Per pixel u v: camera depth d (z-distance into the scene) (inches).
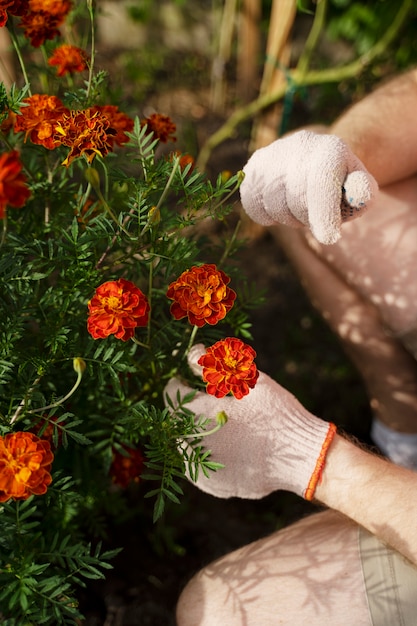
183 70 76.1
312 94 72.9
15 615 33.6
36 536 33.7
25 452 30.3
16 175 28.9
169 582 44.1
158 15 77.4
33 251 35.4
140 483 46.3
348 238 41.4
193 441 34.3
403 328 40.7
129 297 32.5
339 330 43.9
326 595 35.0
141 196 35.2
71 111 36.0
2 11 35.2
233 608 35.6
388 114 40.6
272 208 35.9
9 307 35.9
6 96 35.8
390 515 33.9
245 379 32.2
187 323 39.5
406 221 40.9
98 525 41.1
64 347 35.9
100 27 76.4
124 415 37.1
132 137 35.4
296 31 77.0
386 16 67.4
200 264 35.6
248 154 66.9
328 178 33.5
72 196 39.9
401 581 34.4
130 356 36.5
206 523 46.8
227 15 67.4
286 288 58.6
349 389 53.5
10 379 34.8
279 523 47.0
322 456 34.9
